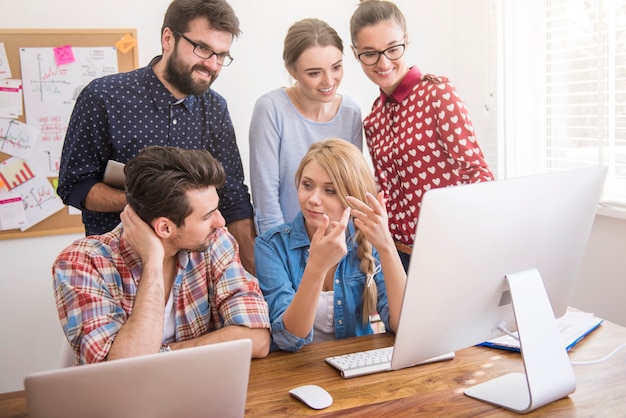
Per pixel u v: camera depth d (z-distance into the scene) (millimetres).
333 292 1891
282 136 2512
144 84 2299
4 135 3104
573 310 1924
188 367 1146
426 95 2334
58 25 3098
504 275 1408
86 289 1590
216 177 1608
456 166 2316
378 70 2365
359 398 1432
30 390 1056
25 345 3246
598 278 2816
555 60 3035
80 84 3148
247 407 1404
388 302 1734
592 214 1534
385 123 2512
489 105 3252
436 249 1286
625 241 2666
